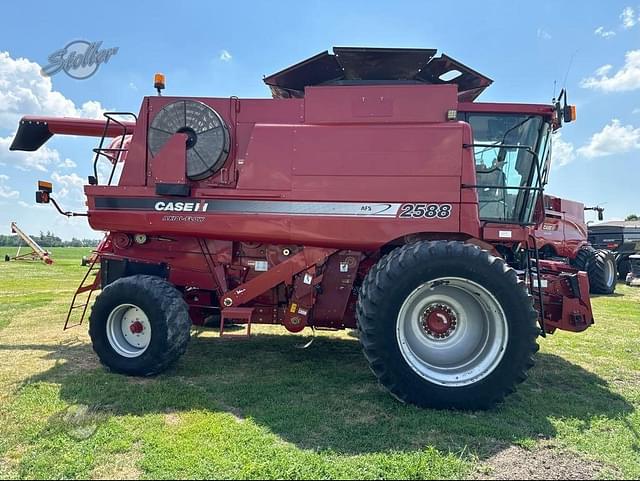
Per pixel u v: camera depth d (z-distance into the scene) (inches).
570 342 244.8
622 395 164.1
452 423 135.0
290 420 135.6
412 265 149.0
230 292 184.5
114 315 178.7
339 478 105.7
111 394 155.3
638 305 382.3
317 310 185.8
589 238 649.0
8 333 255.1
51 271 765.3
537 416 143.3
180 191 180.5
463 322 159.9
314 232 171.5
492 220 186.2
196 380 172.9
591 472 110.6
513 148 180.4
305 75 204.8
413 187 166.1
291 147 173.8
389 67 196.2
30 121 224.7
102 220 188.4
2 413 139.4
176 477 104.4
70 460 111.5
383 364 148.8
